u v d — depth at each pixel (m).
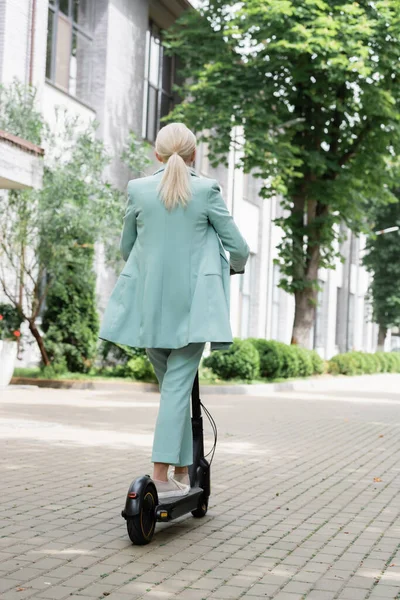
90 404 13.61
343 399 18.64
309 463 8.24
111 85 22.28
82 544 4.54
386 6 22.38
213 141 22.70
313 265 25.97
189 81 27.64
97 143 17.64
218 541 4.75
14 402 13.28
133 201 4.89
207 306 4.69
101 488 6.23
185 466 4.97
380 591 3.89
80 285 18.02
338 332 48.66
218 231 4.84
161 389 4.79
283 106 23.64
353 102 24.64
